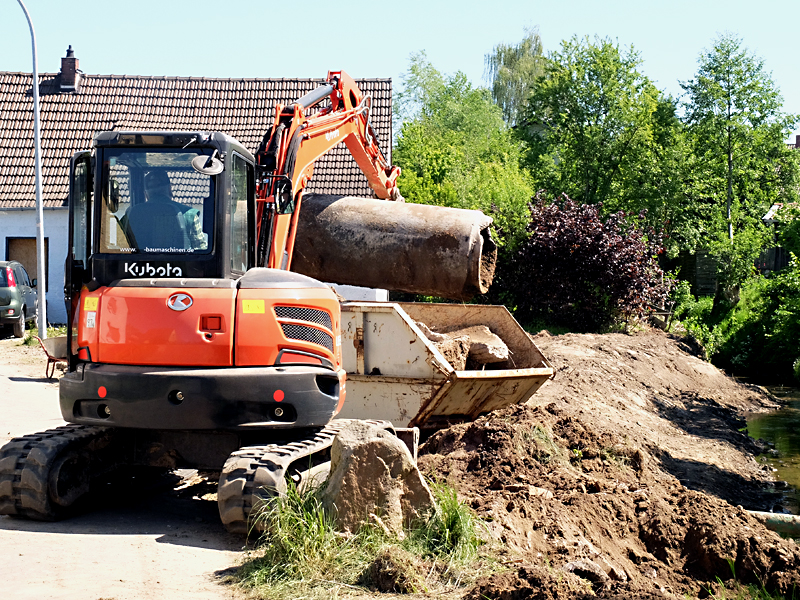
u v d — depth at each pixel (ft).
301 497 19.42
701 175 113.09
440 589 16.12
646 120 115.44
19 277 68.74
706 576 20.42
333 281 36.14
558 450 26.96
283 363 21.09
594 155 117.50
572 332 76.89
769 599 18.63
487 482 23.98
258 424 20.62
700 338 79.41
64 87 84.12
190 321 20.66
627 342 64.90
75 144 79.92
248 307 20.85
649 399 50.29
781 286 76.74
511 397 33.94
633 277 75.82
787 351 72.18
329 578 16.48
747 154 111.86
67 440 21.21
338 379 22.20
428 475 24.03
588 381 47.70
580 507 22.15
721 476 34.58
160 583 16.24
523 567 16.55
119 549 18.67
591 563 18.56
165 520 21.90
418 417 30.32
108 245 21.57
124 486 24.84
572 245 76.74
